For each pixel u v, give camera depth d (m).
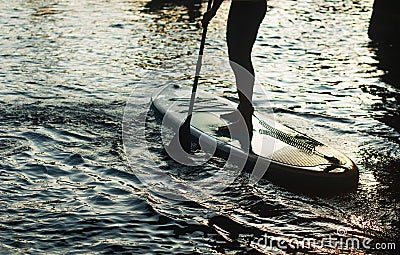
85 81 7.52
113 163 5.23
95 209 4.45
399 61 9.01
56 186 4.79
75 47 9.11
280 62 8.80
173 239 4.10
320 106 6.99
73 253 3.88
